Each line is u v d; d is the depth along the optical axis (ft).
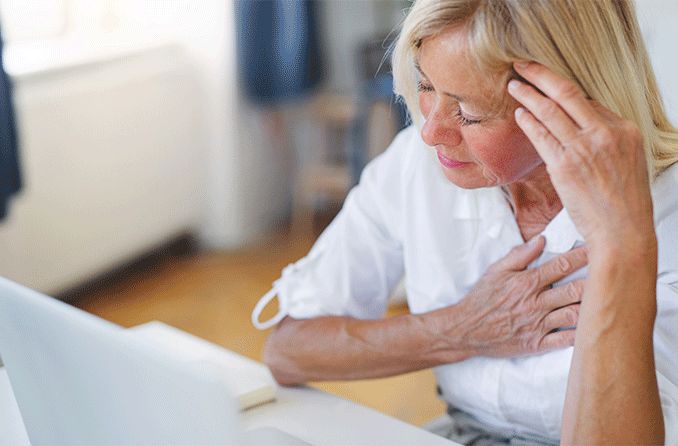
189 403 2.12
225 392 2.06
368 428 3.49
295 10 13.24
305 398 3.81
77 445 2.67
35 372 2.69
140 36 11.98
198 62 12.23
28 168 10.11
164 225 12.17
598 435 2.94
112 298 10.91
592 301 2.91
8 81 9.71
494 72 2.96
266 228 13.41
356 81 14.01
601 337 2.91
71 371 2.51
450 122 3.13
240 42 12.57
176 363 2.14
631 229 2.84
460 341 3.78
